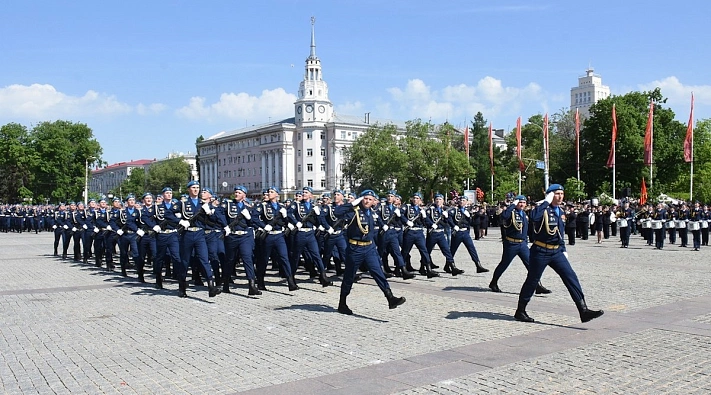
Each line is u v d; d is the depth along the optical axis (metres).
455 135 84.62
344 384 7.12
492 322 10.56
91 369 7.94
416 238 16.91
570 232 30.69
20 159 88.81
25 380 7.48
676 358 8.02
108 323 10.98
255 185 126.12
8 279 17.97
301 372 7.64
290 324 10.66
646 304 12.14
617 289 14.25
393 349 8.74
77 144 94.44
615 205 40.22
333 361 8.13
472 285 15.30
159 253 15.66
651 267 19.19
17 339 9.74
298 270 19.19
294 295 14.09
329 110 116.50
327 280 15.30
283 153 116.31
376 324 10.55
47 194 93.25
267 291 14.78
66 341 9.57
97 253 21.81
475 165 93.00
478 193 59.12
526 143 85.75
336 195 17.12
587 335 9.45
